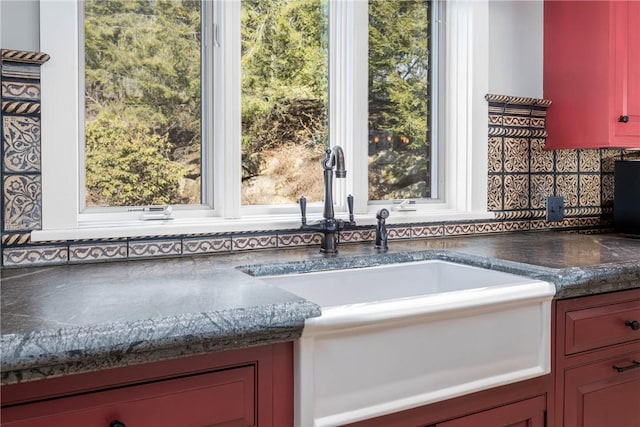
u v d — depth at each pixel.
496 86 2.03
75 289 1.00
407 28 1.96
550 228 2.15
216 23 1.57
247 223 1.54
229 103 1.58
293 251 1.56
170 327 0.76
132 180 1.49
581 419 1.26
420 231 1.86
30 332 0.70
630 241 1.79
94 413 0.74
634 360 1.35
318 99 1.79
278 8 1.71
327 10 1.81
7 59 1.24
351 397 0.94
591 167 2.25
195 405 0.81
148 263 1.33
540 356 1.19
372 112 1.89
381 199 1.92
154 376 0.78
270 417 0.88
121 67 1.46
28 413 0.70
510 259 1.38
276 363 0.89
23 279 1.11
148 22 1.50
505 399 1.14
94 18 1.42
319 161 1.80
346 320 0.91
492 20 2.02
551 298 1.19
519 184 2.07
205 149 1.60
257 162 1.69
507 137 2.04
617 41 1.87
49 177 1.30
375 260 1.47
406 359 0.99
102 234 1.34
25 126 1.27
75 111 1.33
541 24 2.14
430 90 2.04
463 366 1.07
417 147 2.00
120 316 0.78
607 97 1.87
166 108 1.53
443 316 1.02
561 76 2.05
